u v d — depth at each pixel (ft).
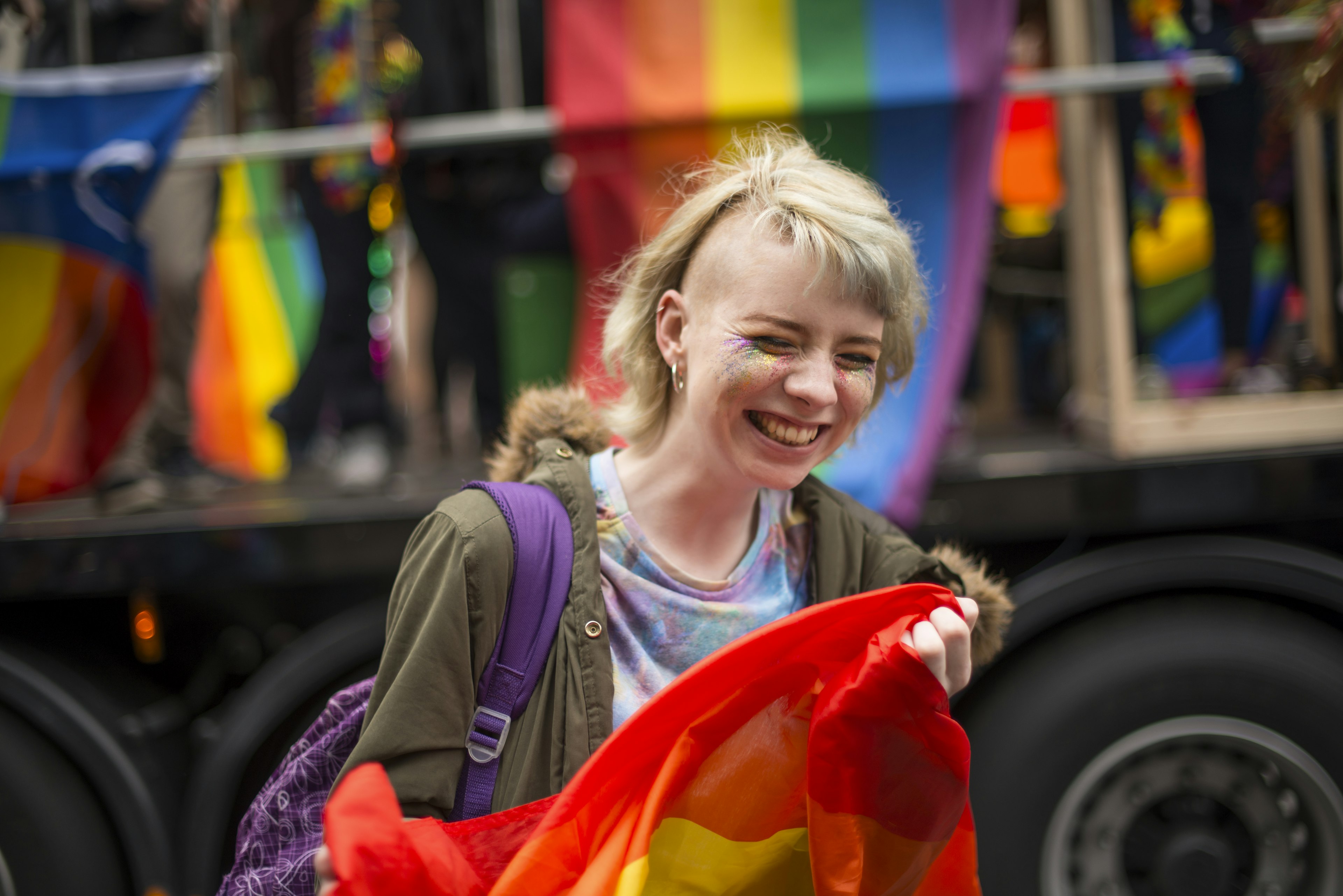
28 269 7.26
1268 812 6.48
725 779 3.34
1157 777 6.50
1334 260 8.69
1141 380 9.28
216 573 6.73
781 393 3.25
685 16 7.12
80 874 6.59
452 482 7.90
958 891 3.50
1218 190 8.82
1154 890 6.50
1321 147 8.68
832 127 7.05
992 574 6.81
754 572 3.73
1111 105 7.34
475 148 8.44
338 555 6.75
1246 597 6.68
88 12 8.39
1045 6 9.63
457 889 2.86
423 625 3.19
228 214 10.52
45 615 7.00
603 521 3.61
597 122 7.16
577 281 7.35
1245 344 9.11
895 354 3.77
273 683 6.62
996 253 11.31
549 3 7.22
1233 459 6.61
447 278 9.95
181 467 8.79
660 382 3.68
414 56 8.89
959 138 7.01
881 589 3.51
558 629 3.36
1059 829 6.44
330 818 2.69
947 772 3.22
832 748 3.20
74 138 7.28
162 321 8.76
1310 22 6.48
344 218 9.26
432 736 3.09
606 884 2.91
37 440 7.31
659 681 3.46
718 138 7.13
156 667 7.10
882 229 3.27
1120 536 6.81
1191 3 8.43
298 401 9.58
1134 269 9.36
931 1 7.02
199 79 7.38
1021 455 7.32
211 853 6.48
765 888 3.46
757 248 3.26
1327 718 6.36
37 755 6.63
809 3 7.06
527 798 3.22
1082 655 6.53
